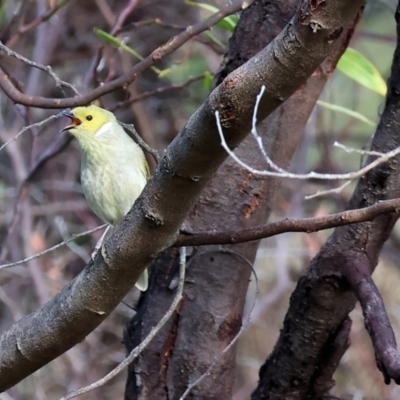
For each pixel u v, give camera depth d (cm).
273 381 627
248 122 393
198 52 1402
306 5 355
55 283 1369
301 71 371
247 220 658
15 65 1360
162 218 455
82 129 789
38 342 518
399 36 555
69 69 1385
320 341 600
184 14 1394
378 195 564
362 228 568
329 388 625
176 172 429
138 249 473
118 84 689
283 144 661
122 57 1317
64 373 1393
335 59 658
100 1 1280
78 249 1330
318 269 586
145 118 1330
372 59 1506
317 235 1303
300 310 599
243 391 1331
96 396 1347
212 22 707
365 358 1262
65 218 1468
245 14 667
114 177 789
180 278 570
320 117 1309
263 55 377
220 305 659
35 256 615
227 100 387
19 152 1335
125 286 495
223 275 661
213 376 654
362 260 568
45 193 1434
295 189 1301
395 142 558
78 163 1463
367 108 1472
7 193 1383
